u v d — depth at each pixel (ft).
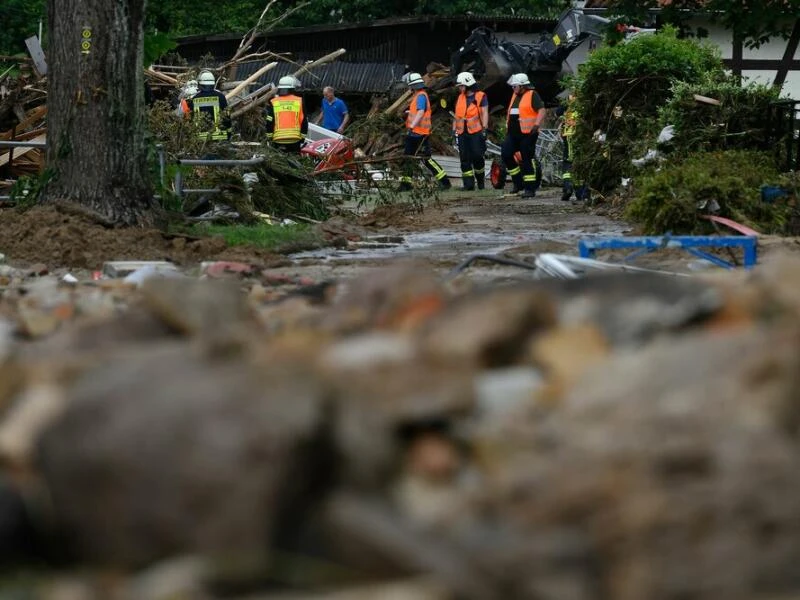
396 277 36.19
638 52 147.23
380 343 30.25
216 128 146.82
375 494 22.31
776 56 193.16
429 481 23.54
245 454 21.21
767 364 24.80
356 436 22.63
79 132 92.84
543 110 177.68
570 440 23.57
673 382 25.21
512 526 21.74
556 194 189.47
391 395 25.00
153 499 21.36
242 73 295.89
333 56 236.22
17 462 24.41
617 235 104.47
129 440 21.81
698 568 21.06
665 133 127.85
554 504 21.97
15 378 28.25
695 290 34.19
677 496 21.65
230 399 22.11
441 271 72.69
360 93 301.22
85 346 33.50
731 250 70.28
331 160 141.08
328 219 122.31
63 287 62.59
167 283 34.78
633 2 141.69
